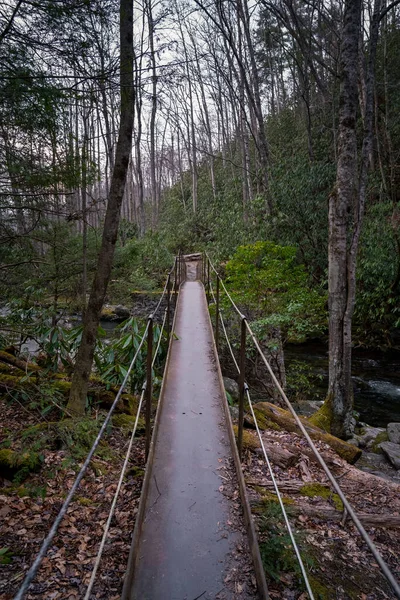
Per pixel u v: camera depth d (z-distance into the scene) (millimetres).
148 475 3148
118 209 5051
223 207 19812
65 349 6238
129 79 3979
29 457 3865
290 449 4871
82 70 3488
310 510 3617
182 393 4891
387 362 12438
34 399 4836
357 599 2713
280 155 18750
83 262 7562
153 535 2658
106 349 6367
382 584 2889
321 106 18453
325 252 12523
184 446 3723
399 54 16859
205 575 2369
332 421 7168
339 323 7086
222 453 3623
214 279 13141
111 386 6023
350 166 6910
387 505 3918
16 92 3119
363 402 9820
